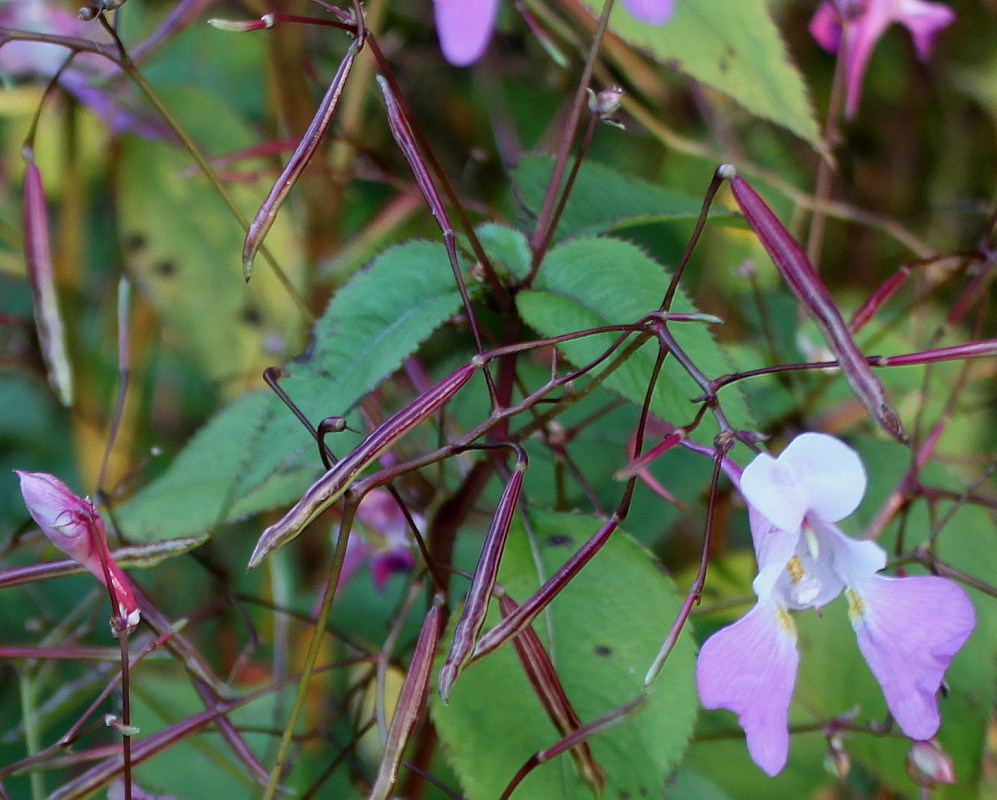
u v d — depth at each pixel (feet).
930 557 1.29
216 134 1.52
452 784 1.40
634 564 1.24
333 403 1.21
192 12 1.48
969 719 1.31
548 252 1.26
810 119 1.34
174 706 1.42
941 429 1.39
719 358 1.22
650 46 1.33
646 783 1.20
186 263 1.48
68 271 1.58
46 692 1.59
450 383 1.16
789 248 1.15
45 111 1.70
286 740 1.19
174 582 1.64
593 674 1.22
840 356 1.13
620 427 1.43
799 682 1.35
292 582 1.49
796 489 1.16
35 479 1.17
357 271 1.24
